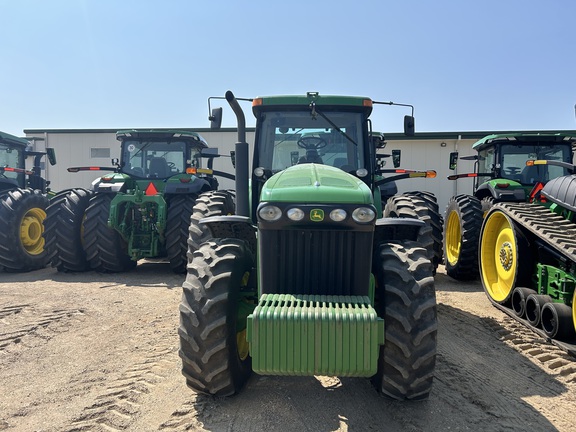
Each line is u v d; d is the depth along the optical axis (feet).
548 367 12.66
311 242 9.86
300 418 9.66
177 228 24.48
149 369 12.32
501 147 25.70
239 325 10.77
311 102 14.21
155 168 27.96
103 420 9.75
